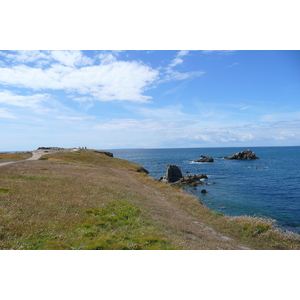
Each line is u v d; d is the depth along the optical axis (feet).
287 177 268.82
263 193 185.37
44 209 61.72
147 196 108.99
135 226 56.13
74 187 94.43
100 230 51.31
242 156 605.31
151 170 385.50
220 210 136.26
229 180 253.24
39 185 89.51
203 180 252.62
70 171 142.61
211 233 68.95
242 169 366.02
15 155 252.01
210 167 407.85
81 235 47.50
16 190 77.25
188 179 250.37
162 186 155.12
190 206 106.42
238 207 143.13
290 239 68.23
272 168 369.71
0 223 48.26
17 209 58.49
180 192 144.36
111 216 62.44
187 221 78.02
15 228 46.83
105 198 82.69
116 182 127.34
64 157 255.91
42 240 43.27
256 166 412.98
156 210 82.48
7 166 131.03
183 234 57.11
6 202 63.05
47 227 49.75
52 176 112.98
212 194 182.60
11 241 41.63
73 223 54.19
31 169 128.98
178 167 253.85
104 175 148.66
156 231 53.36
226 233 72.02
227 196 175.22
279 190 196.34
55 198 74.13
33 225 49.70
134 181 156.66
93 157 292.61
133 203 82.38
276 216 124.06
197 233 62.39
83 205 70.38
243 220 81.46
